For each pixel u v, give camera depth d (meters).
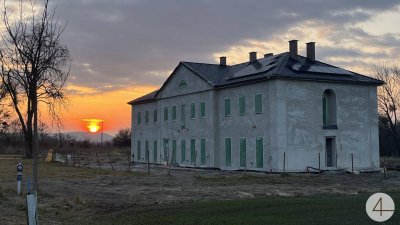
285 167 35.72
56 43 18.52
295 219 12.78
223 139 42.53
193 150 46.28
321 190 23.78
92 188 24.08
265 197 20.28
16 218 13.27
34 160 17.89
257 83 38.16
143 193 22.02
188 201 19.02
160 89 52.81
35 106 17.83
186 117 47.72
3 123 59.91
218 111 43.44
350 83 39.06
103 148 86.31
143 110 58.81
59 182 27.31
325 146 37.78
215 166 42.94
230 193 22.16
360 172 38.09
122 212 15.48
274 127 35.97
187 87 47.50
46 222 13.39
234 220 12.88
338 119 38.50
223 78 44.34
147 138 57.22
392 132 69.19
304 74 37.00
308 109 37.16
